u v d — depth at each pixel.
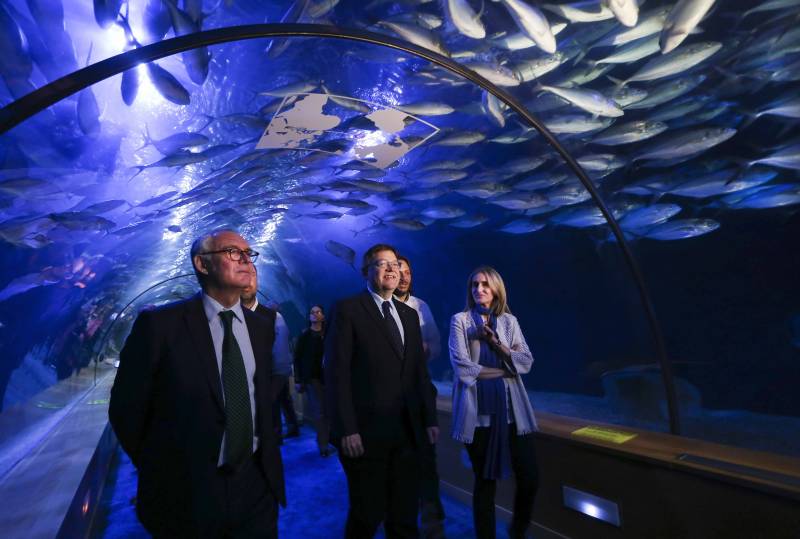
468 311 2.98
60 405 8.69
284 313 17.19
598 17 3.90
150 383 1.57
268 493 1.73
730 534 2.06
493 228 12.50
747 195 7.57
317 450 6.04
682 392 8.86
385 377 2.41
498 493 3.62
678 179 7.41
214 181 6.42
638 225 7.89
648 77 4.77
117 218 6.27
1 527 2.29
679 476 2.29
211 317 1.73
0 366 6.51
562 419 3.46
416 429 2.43
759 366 9.77
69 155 4.07
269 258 13.84
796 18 4.61
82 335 11.92
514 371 2.68
